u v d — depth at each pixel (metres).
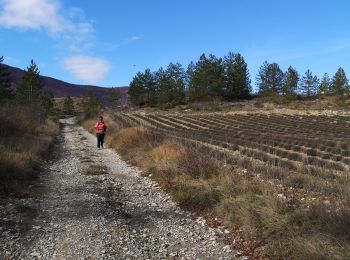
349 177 12.80
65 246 6.78
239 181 10.09
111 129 34.34
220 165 12.23
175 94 99.88
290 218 7.29
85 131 47.25
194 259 6.58
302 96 98.69
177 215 9.17
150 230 8.05
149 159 15.84
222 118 61.16
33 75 54.38
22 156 14.27
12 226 7.63
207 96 94.62
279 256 6.44
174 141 17.28
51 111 77.94
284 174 12.54
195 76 96.31
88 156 19.97
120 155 20.72
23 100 44.31
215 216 8.80
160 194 11.23
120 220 8.51
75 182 12.62
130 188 12.11
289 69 97.25
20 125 24.62
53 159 18.48
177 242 7.37
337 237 6.27
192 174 11.73
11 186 10.57
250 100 98.06
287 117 60.88
